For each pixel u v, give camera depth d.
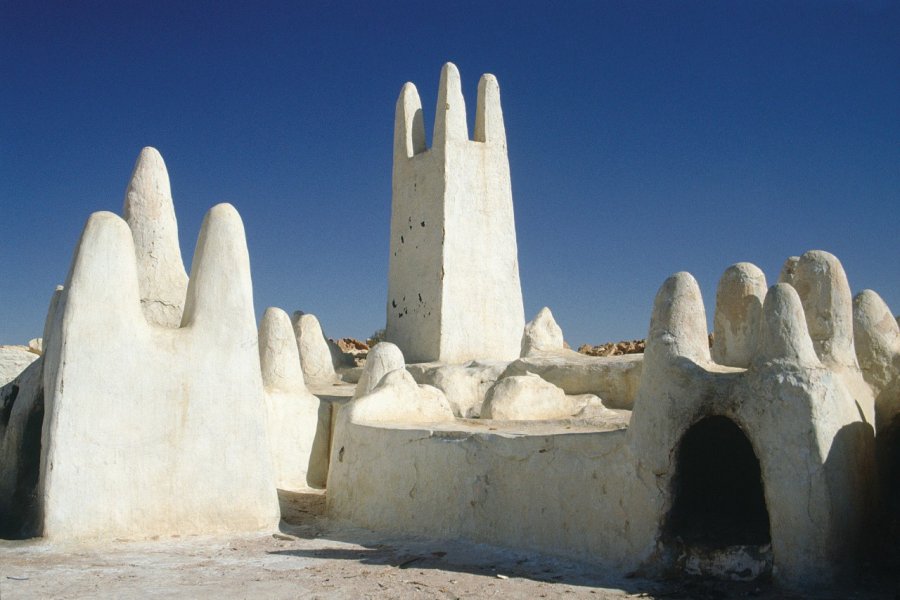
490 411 11.03
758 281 8.65
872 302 8.65
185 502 9.05
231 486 9.30
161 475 8.95
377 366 11.72
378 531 9.42
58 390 8.57
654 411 7.41
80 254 8.96
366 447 9.98
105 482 8.65
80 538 8.45
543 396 11.29
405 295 16.52
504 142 16.62
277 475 11.77
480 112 16.64
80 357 8.70
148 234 10.91
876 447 8.01
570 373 13.06
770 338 7.00
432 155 16.17
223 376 9.41
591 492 7.84
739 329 8.61
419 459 9.31
